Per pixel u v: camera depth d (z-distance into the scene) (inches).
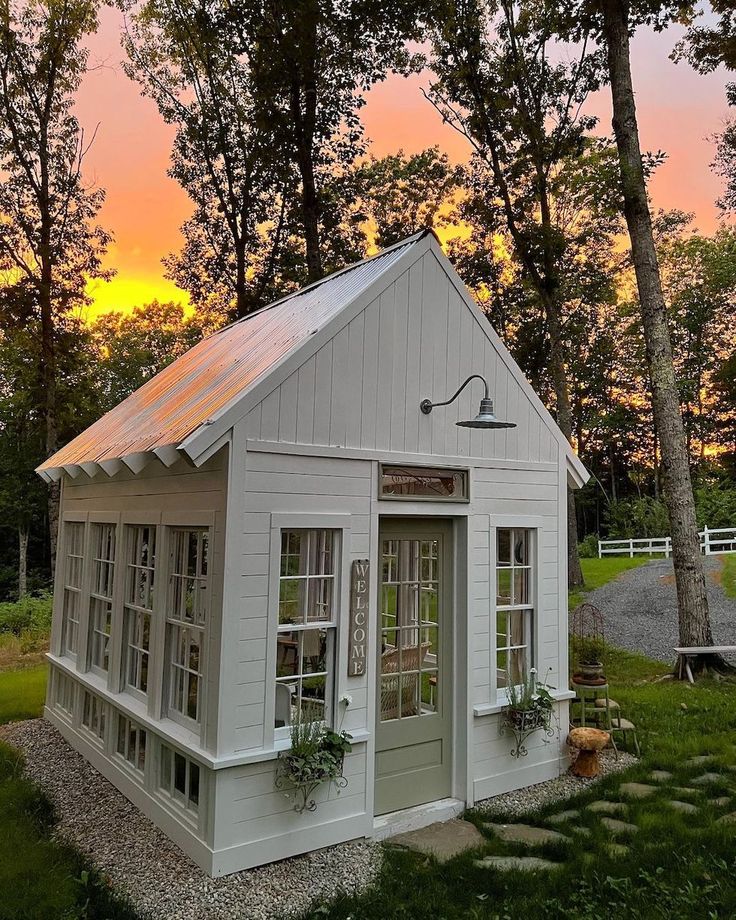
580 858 171.0
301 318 229.6
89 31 672.4
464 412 227.6
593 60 544.7
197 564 187.0
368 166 772.0
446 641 220.4
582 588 708.0
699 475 1258.0
